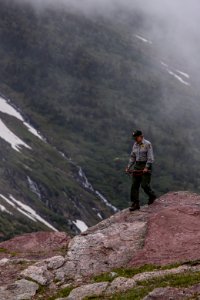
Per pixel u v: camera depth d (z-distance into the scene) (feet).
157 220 71.92
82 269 66.95
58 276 66.18
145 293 53.57
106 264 67.00
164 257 64.44
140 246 68.95
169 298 50.57
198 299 48.67
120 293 56.44
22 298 61.98
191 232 68.64
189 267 60.34
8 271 69.21
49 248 76.84
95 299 56.85
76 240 74.59
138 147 77.00
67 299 58.80
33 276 66.39
